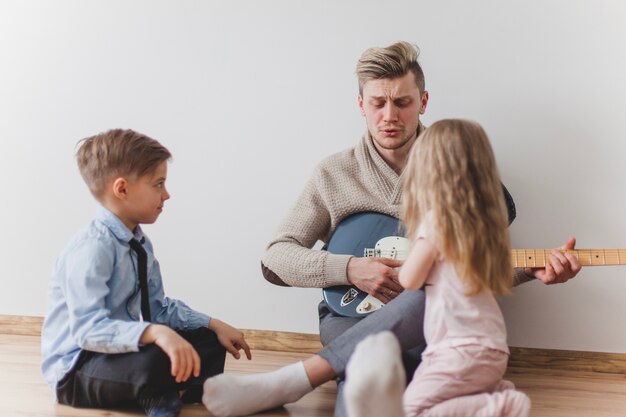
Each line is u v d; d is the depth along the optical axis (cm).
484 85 219
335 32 226
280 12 229
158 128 237
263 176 232
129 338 156
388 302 172
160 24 235
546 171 217
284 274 192
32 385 182
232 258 235
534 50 216
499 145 219
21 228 244
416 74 195
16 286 244
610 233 214
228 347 180
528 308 220
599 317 217
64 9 240
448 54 220
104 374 159
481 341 138
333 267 185
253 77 231
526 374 212
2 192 244
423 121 223
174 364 152
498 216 144
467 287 139
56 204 241
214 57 233
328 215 204
